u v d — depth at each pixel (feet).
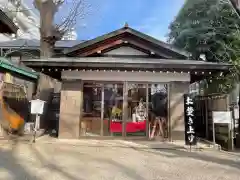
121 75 30.55
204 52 41.42
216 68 27.81
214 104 30.45
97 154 22.08
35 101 28.12
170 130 29.60
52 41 42.98
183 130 29.45
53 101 45.29
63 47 60.39
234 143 29.09
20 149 23.39
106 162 18.92
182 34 43.91
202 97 34.76
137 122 30.35
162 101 30.66
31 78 44.09
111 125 30.30
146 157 21.25
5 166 16.92
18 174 15.01
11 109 35.17
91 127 30.22
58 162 18.48
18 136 31.24
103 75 30.53
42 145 25.93
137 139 29.99
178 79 30.30
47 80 42.22
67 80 30.37
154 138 30.04
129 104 30.50
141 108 30.48
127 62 28.07
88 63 28.19
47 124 41.88
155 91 30.60
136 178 14.79
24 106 40.14
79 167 17.08
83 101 30.60
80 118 30.19
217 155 22.84
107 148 25.38
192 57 42.93
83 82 30.73
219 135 28.76
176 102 29.94
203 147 25.53
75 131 29.73
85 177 14.71
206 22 41.09
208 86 44.45
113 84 30.66
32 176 14.65
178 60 31.09
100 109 30.50
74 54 32.65
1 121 31.45
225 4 36.83
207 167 18.08
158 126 30.37
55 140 28.25
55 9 45.16
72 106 30.09
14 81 37.52
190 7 45.24
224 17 37.52
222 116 25.77
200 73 30.09
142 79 30.45
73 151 23.21
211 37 39.06
